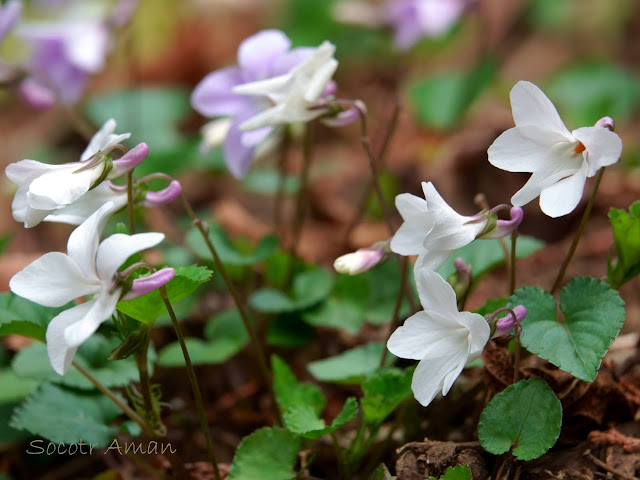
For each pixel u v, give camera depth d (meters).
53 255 0.31
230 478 0.33
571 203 0.31
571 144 0.32
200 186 0.54
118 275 0.31
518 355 0.32
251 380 0.39
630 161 0.52
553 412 0.32
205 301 0.41
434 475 0.33
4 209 0.54
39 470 0.37
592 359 0.32
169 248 0.41
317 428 0.33
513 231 0.33
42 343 0.35
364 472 0.35
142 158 0.32
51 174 0.32
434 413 0.36
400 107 0.37
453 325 0.31
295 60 0.36
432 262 0.32
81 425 0.34
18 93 0.46
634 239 0.33
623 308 0.32
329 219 0.50
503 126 0.50
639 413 0.34
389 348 0.31
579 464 0.33
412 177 0.52
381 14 0.56
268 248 0.38
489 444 0.32
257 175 0.45
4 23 0.41
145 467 0.35
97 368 0.35
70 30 0.46
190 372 0.33
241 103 0.37
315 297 0.38
